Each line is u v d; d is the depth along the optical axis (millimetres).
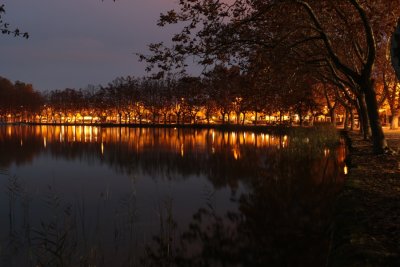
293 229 12508
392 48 5746
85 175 27156
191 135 73250
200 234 13023
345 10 22422
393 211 8430
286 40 21953
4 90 173875
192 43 18234
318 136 33812
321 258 10164
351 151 23531
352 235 6762
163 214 15695
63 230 13492
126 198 18969
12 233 13383
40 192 20844
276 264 10180
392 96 54094
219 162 31906
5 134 81688
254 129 89938
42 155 40344
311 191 17453
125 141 59281
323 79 37500
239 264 10414
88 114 178375
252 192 19172
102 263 10703
